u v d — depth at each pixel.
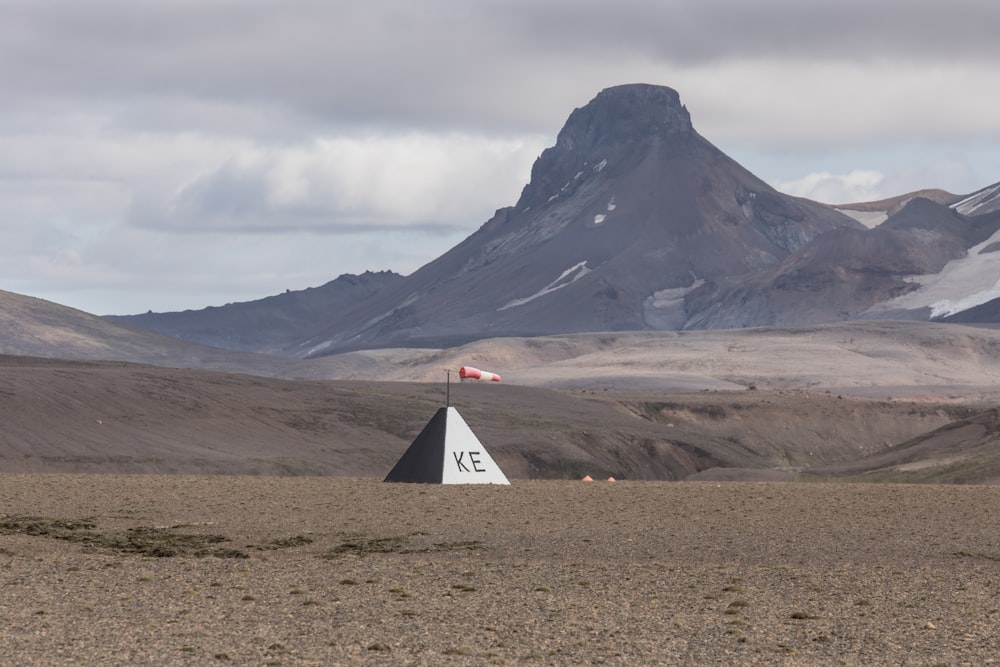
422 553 64.94
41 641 40.44
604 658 39.16
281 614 46.16
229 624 44.06
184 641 40.88
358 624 44.31
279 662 37.97
